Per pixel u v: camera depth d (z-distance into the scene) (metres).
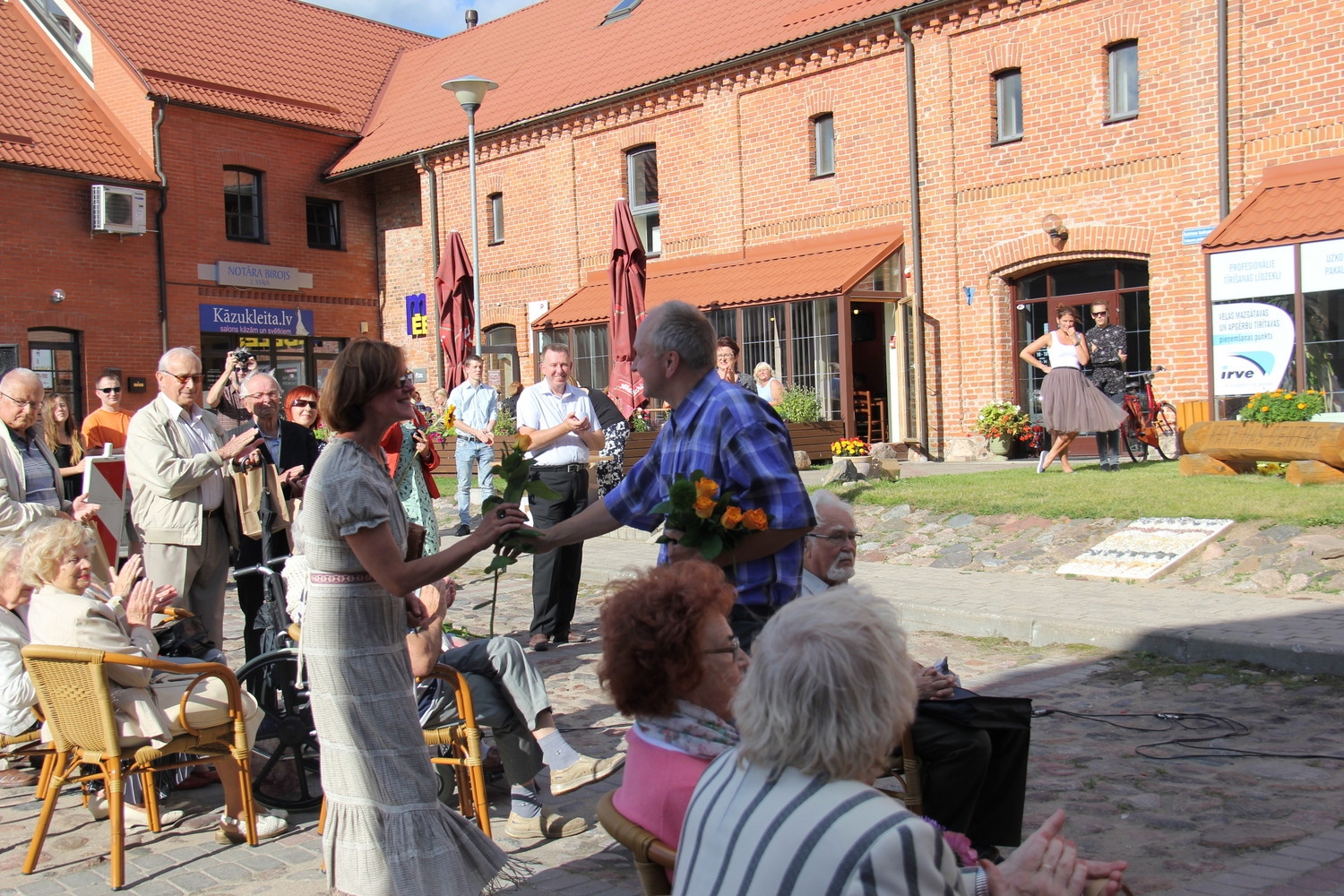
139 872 4.82
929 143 20.23
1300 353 15.27
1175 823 4.87
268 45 30.88
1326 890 4.12
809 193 22.03
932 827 2.12
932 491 12.77
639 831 2.77
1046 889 2.52
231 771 5.18
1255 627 7.70
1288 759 5.61
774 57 22.17
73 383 25.27
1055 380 13.89
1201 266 17.25
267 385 7.44
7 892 4.63
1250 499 10.59
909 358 20.91
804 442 19.48
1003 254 19.50
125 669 4.86
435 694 5.22
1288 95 16.38
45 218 24.59
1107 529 10.66
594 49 27.59
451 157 28.30
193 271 27.16
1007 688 7.23
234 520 7.25
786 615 2.36
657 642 2.90
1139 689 7.05
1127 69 18.05
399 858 3.86
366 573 3.92
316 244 29.98
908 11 20.00
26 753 5.21
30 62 26.31
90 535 5.22
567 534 4.18
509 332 28.11
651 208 24.95
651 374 4.15
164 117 26.64
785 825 2.16
